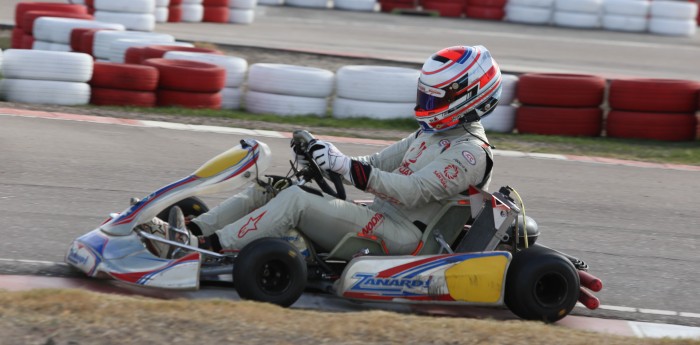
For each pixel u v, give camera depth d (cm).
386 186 1573
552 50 5888
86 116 3119
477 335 1366
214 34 5453
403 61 4941
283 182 1686
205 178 1598
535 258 1581
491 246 1608
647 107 3644
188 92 3472
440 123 1642
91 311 1327
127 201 2216
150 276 1501
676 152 3403
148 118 3197
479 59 1648
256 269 1477
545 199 2569
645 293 1886
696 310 1816
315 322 1366
